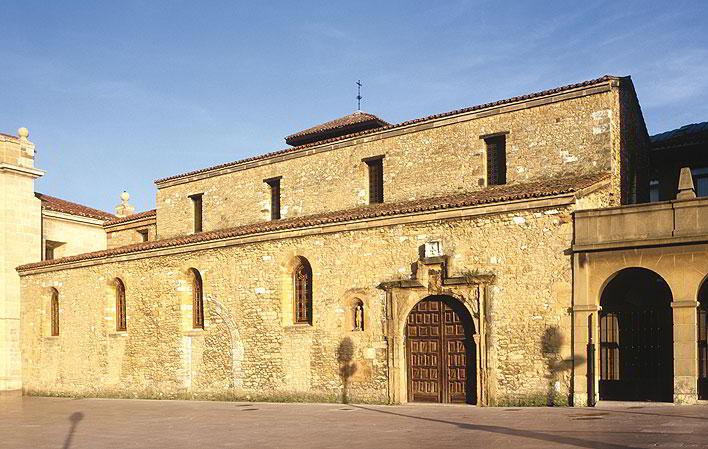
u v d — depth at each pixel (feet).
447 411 77.82
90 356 127.03
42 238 150.82
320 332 95.86
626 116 94.48
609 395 82.94
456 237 85.35
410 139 103.35
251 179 121.60
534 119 93.61
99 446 62.44
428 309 88.02
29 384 137.90
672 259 73.82
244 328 104.37
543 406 77.92
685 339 72.69
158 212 135.95
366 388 90.89
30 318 139.13
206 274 110.01
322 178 111.96
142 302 119.03
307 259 98.32
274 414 82.33
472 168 97.50
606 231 76.54
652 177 117.19
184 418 82.79
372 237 92.17
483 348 82.07
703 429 54.90
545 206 79.71
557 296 78.38
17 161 143.13
